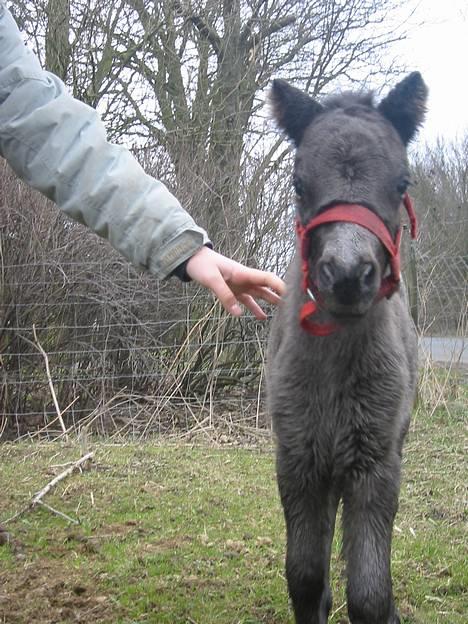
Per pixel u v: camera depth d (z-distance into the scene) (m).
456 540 1.63
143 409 2.75
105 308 2.78
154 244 0.84
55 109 0.87
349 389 1.11
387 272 1.05
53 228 2.71
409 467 2.21
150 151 3.18
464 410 2.95
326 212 0.98
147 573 1.40
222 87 4.24
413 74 1.16
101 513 1.74
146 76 4.20
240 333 2.95
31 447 2.39
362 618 1.06
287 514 1.16
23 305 2.68
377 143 1.02
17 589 1.31
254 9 4.31
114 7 3.97
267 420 2.74
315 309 1.05
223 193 3.08
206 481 2.03
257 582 1.39
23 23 3.86
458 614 1.30
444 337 3.29
